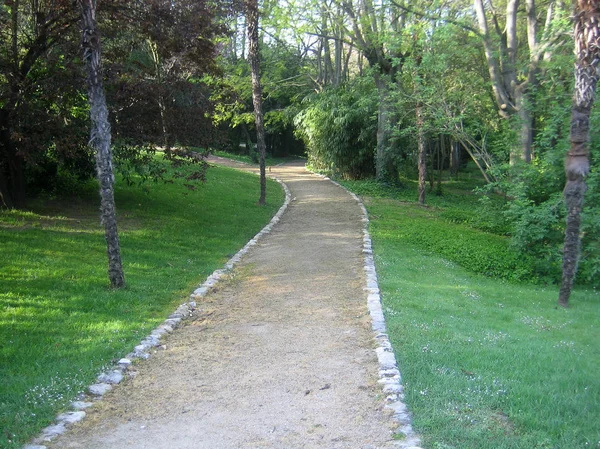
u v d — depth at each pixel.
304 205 20.31
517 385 5.02
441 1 16.67
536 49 14.31
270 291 8.98
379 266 10.61
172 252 11.45
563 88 13.66
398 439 4.04
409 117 22.22
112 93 12.46
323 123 29.56
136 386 5.34
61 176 15.62
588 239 11.86
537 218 12.42
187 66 13.49
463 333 6.83
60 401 4.87
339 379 5.32
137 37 13.37
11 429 4.31
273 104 41.53
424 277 10.29
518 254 12.64
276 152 53.59
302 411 4.65
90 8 8.03
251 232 14.70
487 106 18.44
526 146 14.69
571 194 9.37
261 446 4.07
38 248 10.27
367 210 18.89
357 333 6.70
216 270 10.48
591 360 6.16
